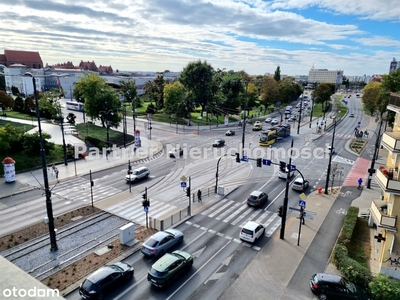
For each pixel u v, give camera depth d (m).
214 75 95.56
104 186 37.06
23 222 27.00
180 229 26.48
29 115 75.81
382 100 69.50
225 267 21.02
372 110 98.56
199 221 28.16
